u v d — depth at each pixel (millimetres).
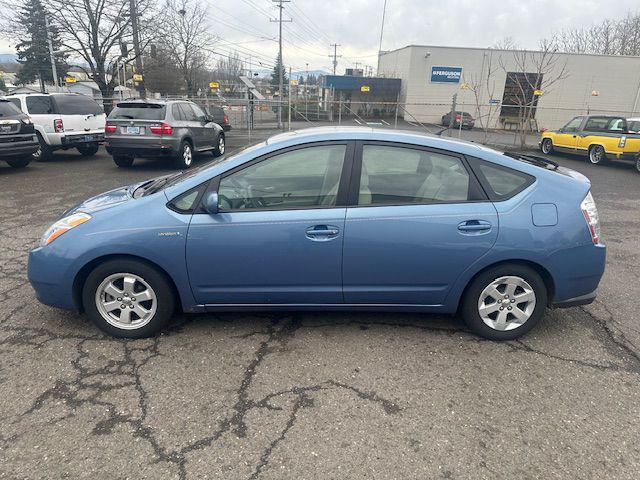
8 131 9938
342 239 3166
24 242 5598
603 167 14289
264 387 2879
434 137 3426
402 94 37000
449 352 3291
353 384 2920
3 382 2885
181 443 2416
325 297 3340
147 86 34281
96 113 12969
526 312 3385
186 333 3492
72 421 2559
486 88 35531
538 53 33750
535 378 3016
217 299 3352
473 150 3334
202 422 2570
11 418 2572
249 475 2223
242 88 35531
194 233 3172
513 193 3252
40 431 2480
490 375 3037
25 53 33969
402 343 3393
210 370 3039
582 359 3244
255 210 3215
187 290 3307
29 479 2178
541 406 2748
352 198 3221
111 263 3246
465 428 2559
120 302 3336
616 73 35219
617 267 5125
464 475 2244
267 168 3258
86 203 3629
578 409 2727
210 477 2205
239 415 2629
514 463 2322
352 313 3826
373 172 3252
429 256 3203
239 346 3326
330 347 3328
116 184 9312
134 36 20297
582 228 3244
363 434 2500
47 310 3826
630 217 7578
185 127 11398
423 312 3453
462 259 3209
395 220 3158
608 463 2328
